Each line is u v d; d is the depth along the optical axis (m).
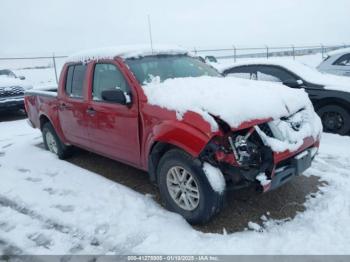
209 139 3.00
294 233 3.17
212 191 3.10
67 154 5.62
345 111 6.00
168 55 4.61
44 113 5.69
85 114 4.55
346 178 4.27
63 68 5.11
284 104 3.45
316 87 6.22
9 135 7.95
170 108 3.38
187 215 3.41
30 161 5.70
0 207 4.07
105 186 4.41
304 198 3.81
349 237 3.07
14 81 10.48
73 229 3.48
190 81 3.94
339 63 8.72
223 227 3.35
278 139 3.19
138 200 3.95
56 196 4.25
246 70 7.14
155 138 3.43
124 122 3.91
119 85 4.05
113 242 3.21
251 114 3.15
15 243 3.32
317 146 3.75
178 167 3.35
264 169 3.11
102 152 4.58
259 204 3.73
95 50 4.70
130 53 4.26
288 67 6.70
